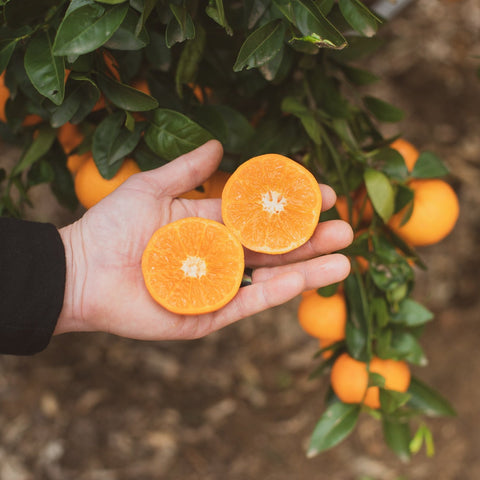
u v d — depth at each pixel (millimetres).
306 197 641
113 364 1181
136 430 1117
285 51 638
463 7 1376
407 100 1321
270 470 1106
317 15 570
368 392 669
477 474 1086
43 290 623
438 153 1282
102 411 1128
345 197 675
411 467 1101
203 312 641
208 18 634
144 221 654
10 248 620
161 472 1085
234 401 1176
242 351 1228
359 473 1100
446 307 1233
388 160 660
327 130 684
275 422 1155
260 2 591
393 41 1345
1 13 591
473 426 1119
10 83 624
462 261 1256
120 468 1078
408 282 685
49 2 587
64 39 561
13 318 617
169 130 628
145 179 650
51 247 630
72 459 1077
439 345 1196
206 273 653
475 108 1313
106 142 627
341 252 658
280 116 674
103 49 601
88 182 652
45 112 638
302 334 1240
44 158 671
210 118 652
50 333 630
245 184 648
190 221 650
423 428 699
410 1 973
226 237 646
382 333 672
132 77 641
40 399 1120
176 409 1153
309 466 1113
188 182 653
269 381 1200
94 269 651
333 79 682
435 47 1342
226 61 682
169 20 580
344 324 676
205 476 1093
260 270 659
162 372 1188
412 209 653
